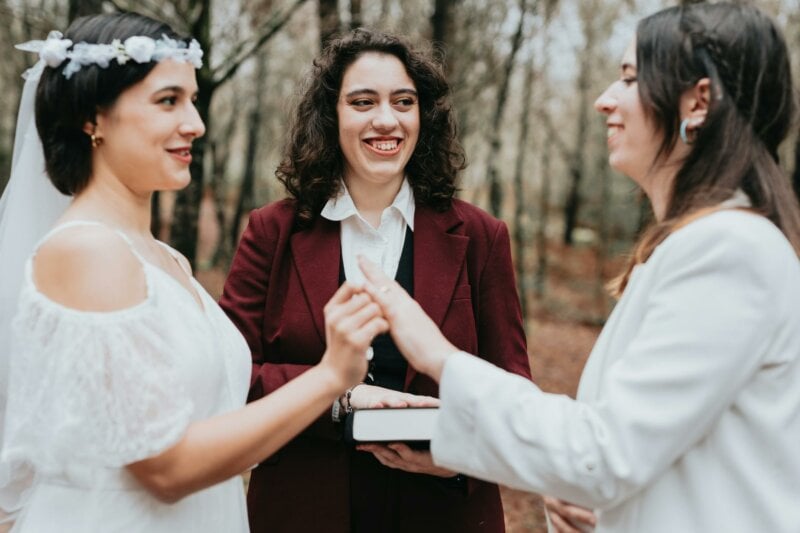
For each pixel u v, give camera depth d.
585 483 1.26
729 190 1.32
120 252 1.45
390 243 2.29
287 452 2.21
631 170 1.48
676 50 1.37
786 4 7.34
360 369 1.53
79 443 1.38
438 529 2.16
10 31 8.02
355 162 2.22
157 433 1.39
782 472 1.25
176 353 1.47
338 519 2.14
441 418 1.42
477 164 12.85
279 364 2.22
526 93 12.26
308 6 9.21
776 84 1.35
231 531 1.75
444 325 2.20
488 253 2.32
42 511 1.50
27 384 1.41
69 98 1.54
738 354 1.21
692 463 1.28
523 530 4.86
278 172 2.39
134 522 1.50
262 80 13.59
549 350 12.52
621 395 1.26
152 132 1.56
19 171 1.74
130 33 1.56
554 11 9.57
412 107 2.24
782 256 1.26
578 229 23.62
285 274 2.30
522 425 1.32
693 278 1.25
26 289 1.44
